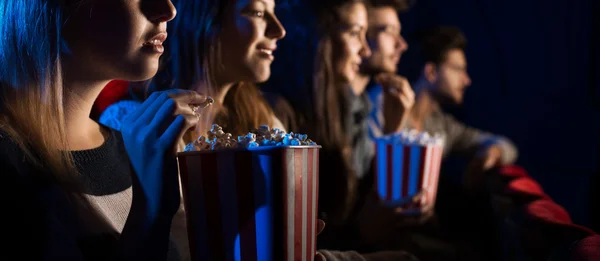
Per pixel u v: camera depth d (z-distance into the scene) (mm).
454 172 3859
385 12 2648
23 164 786
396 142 1760
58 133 851
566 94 4484
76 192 844
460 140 3434
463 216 2422
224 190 750
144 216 759
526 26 4531
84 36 831
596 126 4383
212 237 767
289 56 2205
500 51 4617
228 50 1354
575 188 4395
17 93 841
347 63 2248
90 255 814
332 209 2029
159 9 836
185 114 766
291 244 763
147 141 749
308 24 2201
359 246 1826
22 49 840
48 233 733
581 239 1073
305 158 775
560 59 4465
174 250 966
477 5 4562
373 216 1810
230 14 1336
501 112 4668
